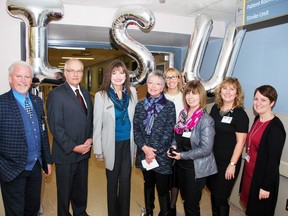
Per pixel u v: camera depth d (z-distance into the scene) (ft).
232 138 6.21
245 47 8.80
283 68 7.39
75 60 6.44
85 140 6.64
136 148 7.05
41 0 6.66
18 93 5.77
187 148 6.14
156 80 6.35
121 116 6.48
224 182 6.25
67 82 6.49
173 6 8.32
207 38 7.87
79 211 7.16
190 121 6.07
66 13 8.03
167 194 6.74
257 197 5.98
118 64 6.42
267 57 7.95
